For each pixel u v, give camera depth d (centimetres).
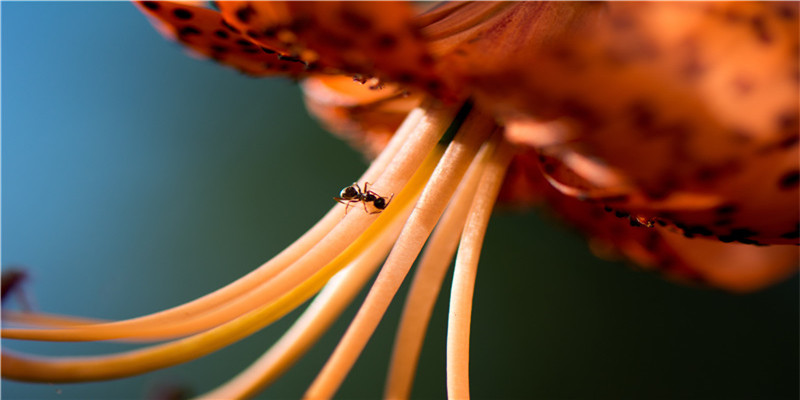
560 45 12
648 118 12
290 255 15
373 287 14
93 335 14
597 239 17
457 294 14
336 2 12
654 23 12
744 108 12
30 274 15
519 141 13
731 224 13
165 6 15
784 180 12
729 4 12
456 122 14
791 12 12
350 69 13
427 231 14
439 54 13
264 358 15
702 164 12
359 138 17
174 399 17
